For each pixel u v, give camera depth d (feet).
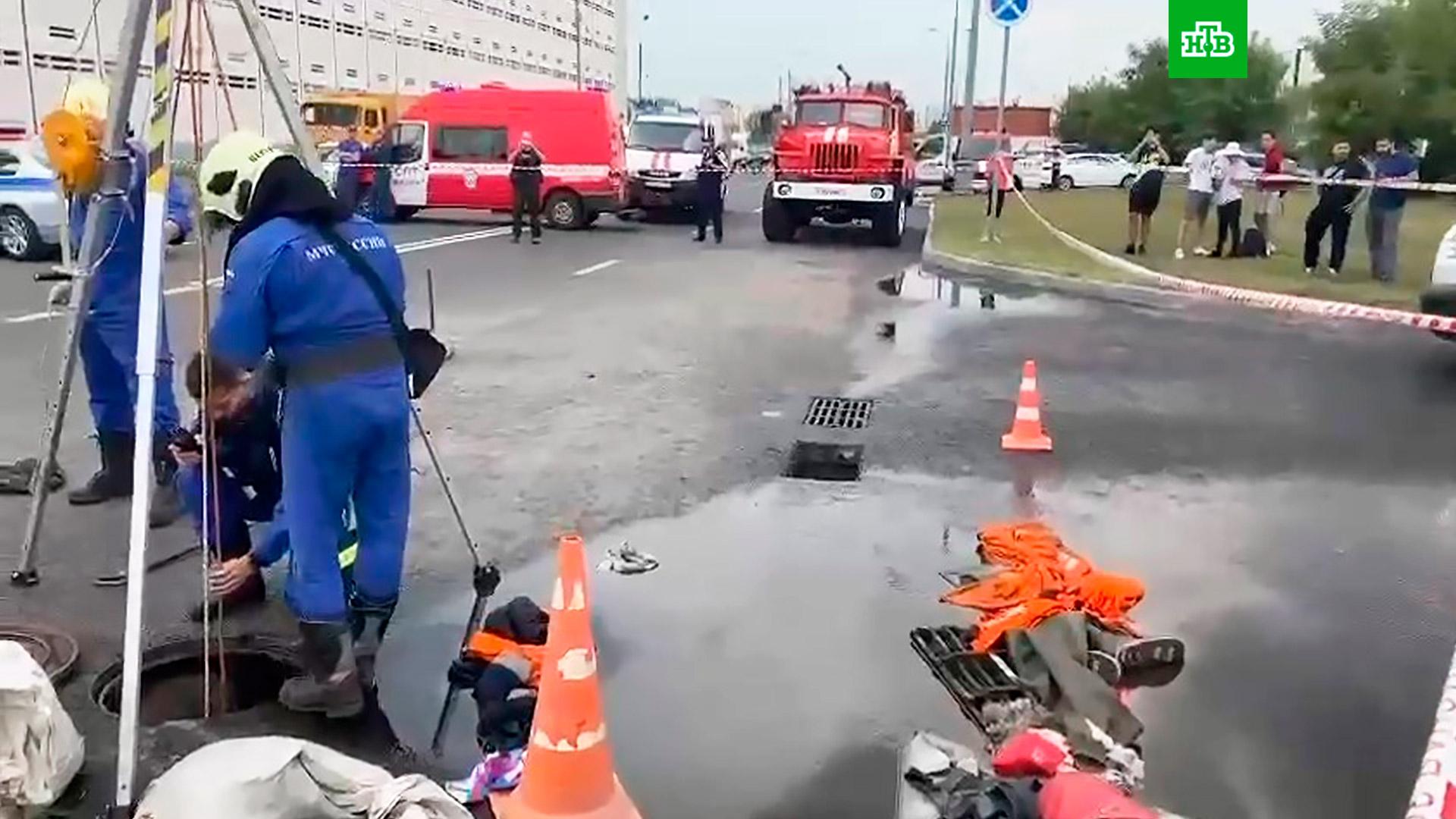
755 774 11.66
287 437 12.29
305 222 11.97
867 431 24.84
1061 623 14.35
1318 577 17.06
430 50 167.32
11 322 35.29
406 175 76.07
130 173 15.78
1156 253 58.13
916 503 20.15
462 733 12.32
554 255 59.52
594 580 16.47
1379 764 12.07
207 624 12.69
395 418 12.55
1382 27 153.48
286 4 122.42
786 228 68.18
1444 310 32.53
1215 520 19.49
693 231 76.54
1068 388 29.32
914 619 15.29
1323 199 49.21
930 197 116.88
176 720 12.41
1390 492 21.15
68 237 18.34
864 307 42.57
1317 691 13.58
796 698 13.15
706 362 32.12
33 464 20.61
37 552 17.02
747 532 18.54
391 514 13.15
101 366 18.53
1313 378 30.73
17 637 14.24
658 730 12.44
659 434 24.47
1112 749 11.79
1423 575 17.20
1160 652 14.06
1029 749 11.19
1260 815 11.12
